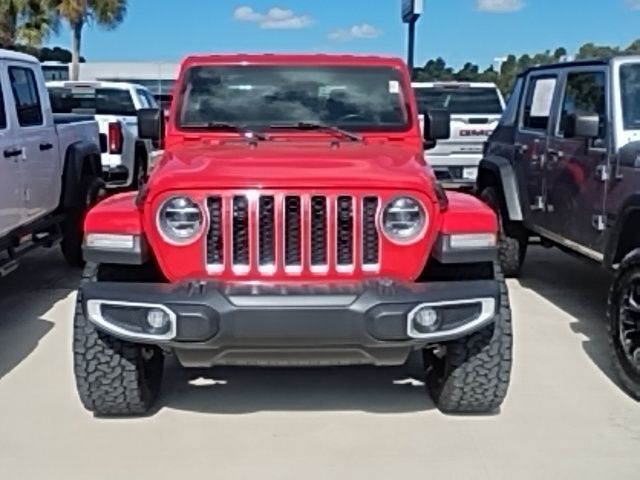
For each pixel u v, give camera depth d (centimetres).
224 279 400
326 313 387
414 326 393
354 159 440
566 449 421
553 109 678
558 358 563
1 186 593
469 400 454
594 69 614
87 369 441
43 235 743
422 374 530
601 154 578
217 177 399
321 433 443
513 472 397
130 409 457
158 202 400
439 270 436
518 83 795
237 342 393
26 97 671
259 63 553
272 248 399
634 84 579
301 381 519
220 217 398
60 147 750
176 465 406
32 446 426
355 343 394
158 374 484
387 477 393
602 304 712
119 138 1151
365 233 403
